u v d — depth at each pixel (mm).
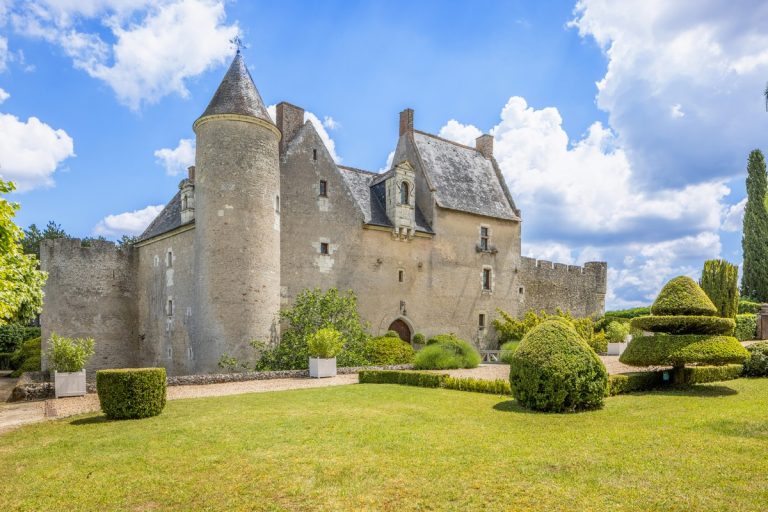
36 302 14664
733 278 23094
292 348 19375
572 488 5723
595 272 39219
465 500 5512
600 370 10141
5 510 5688
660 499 5344
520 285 33219
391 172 26781
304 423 9312
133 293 26906
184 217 22562
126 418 10203
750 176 38094
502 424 8945
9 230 10242
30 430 9586
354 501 5613
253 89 21078
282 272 22031
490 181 32719
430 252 27531
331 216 23969
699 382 13516
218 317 18953
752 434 7613
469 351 20266
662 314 13703
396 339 22797
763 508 5059
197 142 20484
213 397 13016
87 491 6172
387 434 8312
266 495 5883
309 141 23812
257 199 19938
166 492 6066
